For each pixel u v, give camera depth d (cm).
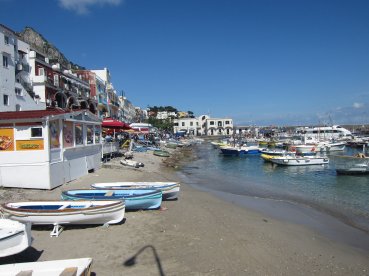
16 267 733
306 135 9169
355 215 1844
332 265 1078
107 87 8506
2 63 3662
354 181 3116
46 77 4662
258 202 2106
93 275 883
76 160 2142
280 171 3934
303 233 1428
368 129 13262
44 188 1742
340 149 6975
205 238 1209
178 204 1756
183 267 954
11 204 1222
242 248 1141
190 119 18250
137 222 1346
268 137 11825
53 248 1050
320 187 2781
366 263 1127
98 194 1547
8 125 1739
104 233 1192
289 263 1057
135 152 4775
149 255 1024
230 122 17700
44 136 1728
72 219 1169
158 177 2786
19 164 1741
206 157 5997
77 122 2134
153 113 19562
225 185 2839
